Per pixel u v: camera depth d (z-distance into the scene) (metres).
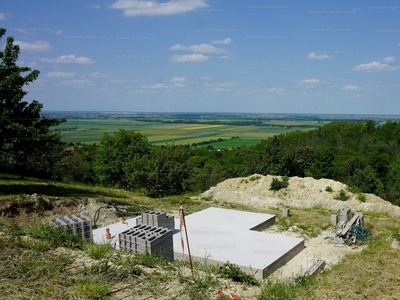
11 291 5.72
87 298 5.66
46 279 6.19
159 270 7.32
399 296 6.47
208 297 6.27
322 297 6.43
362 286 6.85
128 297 5.90
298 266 11.48
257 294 6.85
